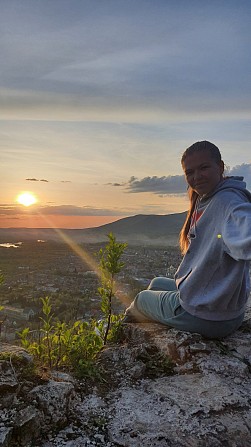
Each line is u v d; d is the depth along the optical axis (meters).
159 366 1.39
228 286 1.31
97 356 1.44
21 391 1.03
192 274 1.40
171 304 1.57
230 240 1.13
